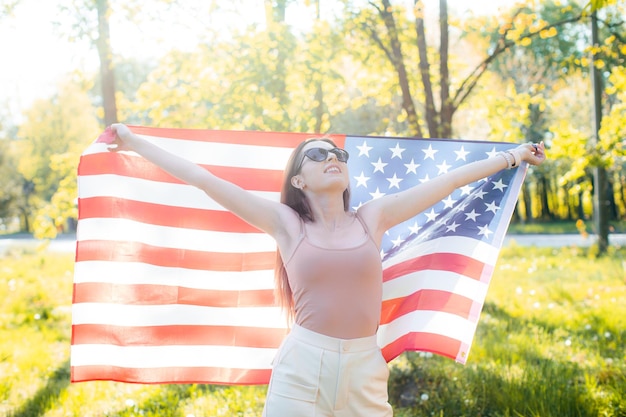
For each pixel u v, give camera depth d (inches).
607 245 597.0
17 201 1734.7
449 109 373.7
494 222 151.3
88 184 141.9
